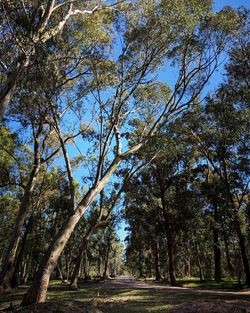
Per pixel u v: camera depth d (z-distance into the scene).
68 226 20.16
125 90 23.91
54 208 47.84
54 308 15.30
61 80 24.61
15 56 19.92
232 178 38.88
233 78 29.56
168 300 20.86
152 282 51.28
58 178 41.69
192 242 51.56
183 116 24.89
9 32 19.58
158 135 23.81
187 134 28.80
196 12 22.38
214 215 41.19
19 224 26.78
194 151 38.41
